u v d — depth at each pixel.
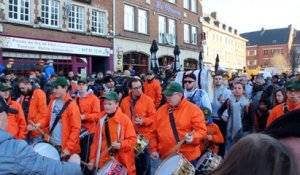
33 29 17.83
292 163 1.28
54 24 19.23
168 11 30.75
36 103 6.48
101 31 22.66
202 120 4.87
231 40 62.12
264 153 1.28
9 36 16.61
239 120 6.78
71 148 5.60
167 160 4.48
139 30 26.80
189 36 35.25
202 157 5.42
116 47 23.69
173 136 4.87
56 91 5.87
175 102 4.87
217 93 8.28
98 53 22.05
